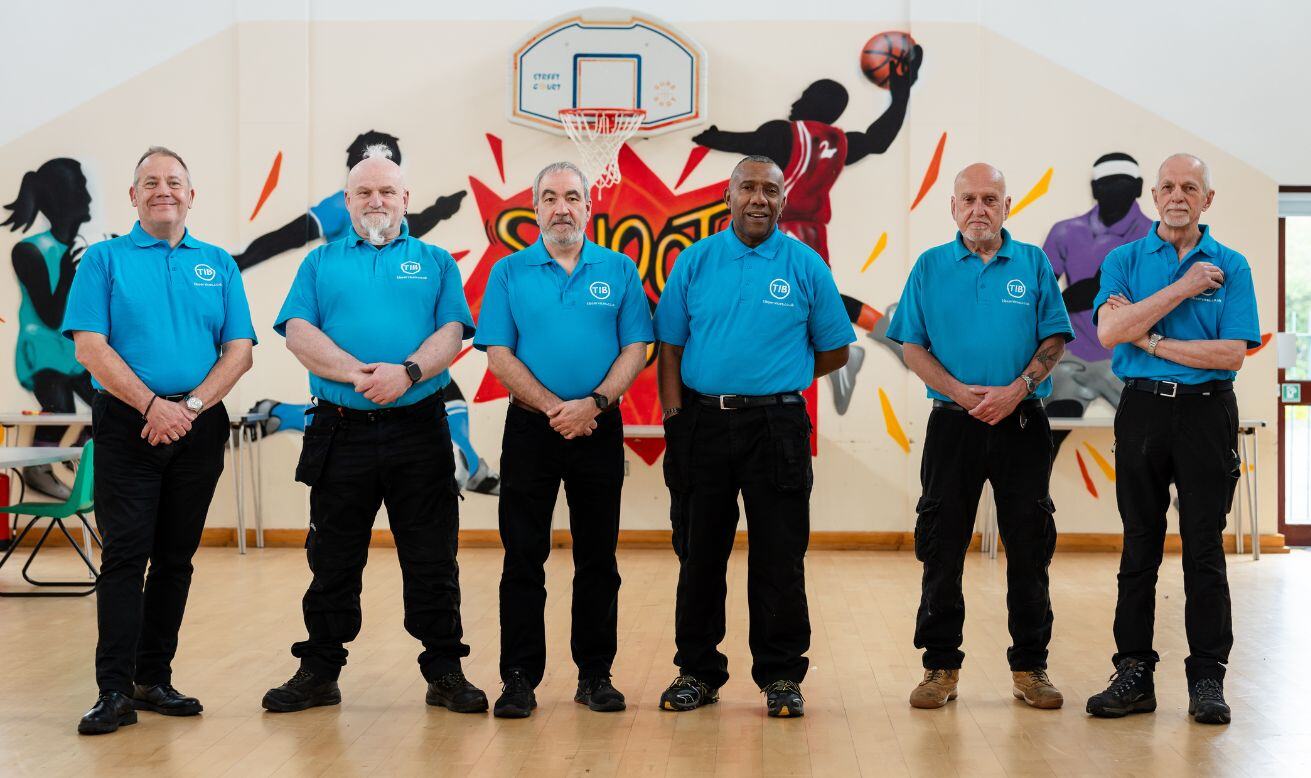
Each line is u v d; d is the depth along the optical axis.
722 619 3.54
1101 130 7.06
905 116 7.08
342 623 3.51
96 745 3.10
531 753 3.04
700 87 7.01
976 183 3.46
